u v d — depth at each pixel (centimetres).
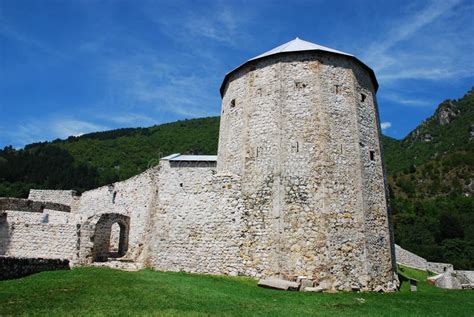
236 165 2262
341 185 2041
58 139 9225
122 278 1734
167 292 1506
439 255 6531
